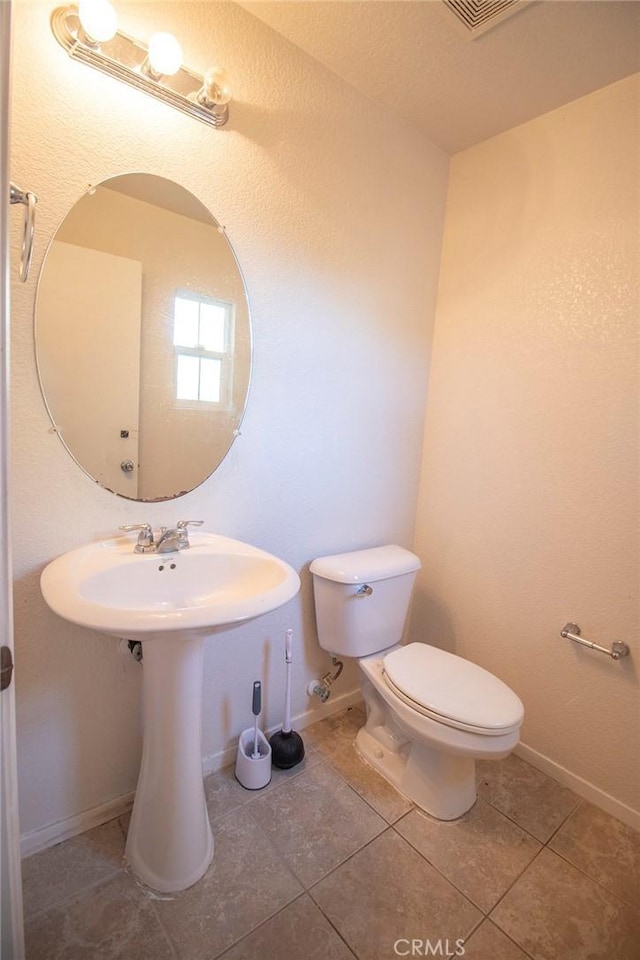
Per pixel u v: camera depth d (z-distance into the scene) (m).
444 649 1.88
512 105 1.46
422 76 1.36
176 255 1.16
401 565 1.60
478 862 1.19
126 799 1.26
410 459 1.89
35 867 1.09
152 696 1.05
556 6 1.09
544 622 1.55
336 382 1.56
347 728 1.70
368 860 1.17
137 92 1.04
